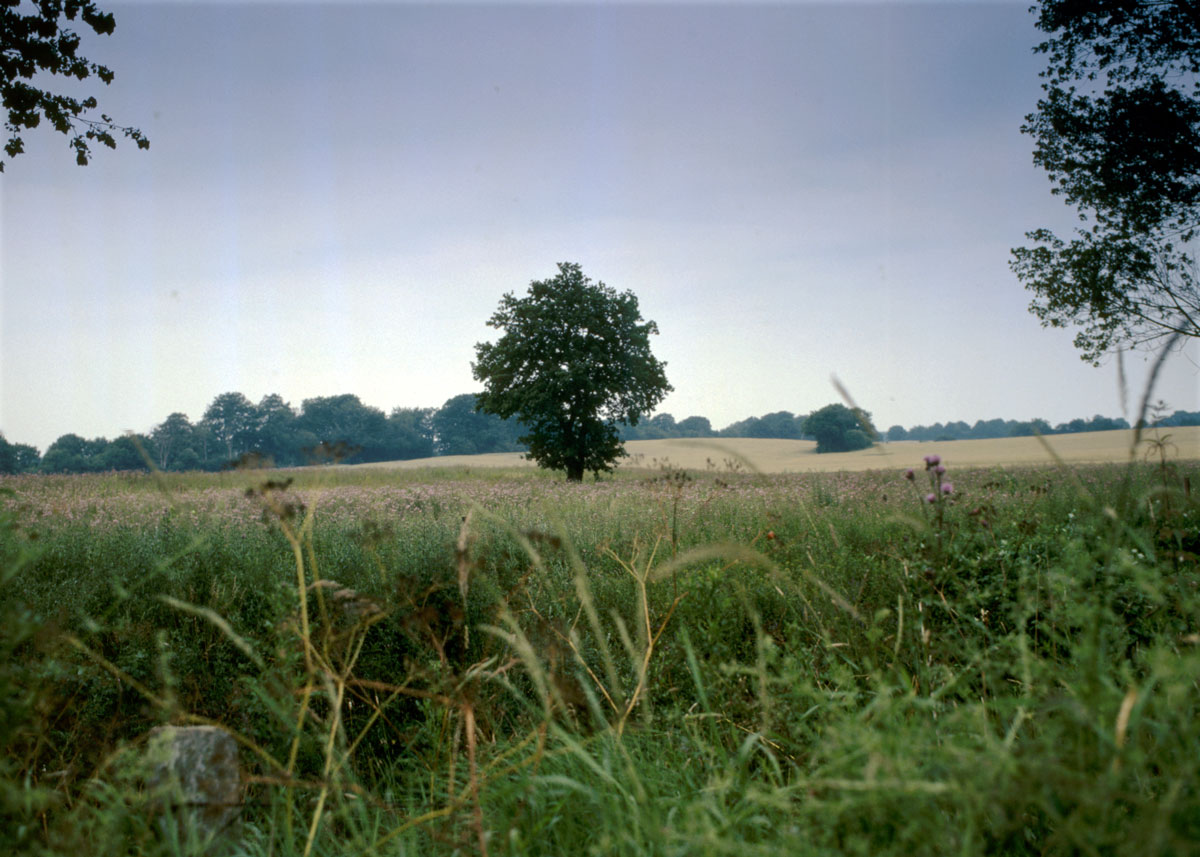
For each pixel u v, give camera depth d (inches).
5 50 383.9
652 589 169.5
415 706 136.9
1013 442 2581.2
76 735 117.5
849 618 135.2
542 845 84.5
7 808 74.2
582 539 267.9
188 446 4254.4
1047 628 100.5
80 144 408.5
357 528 251.6
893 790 58.2
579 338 1507.1
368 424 5078.7
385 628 143.9
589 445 1454.2
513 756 108.0
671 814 77.5
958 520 177.6
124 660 133.3
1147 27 591.8
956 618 127.6
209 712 133.7
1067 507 239.8
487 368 1576.0
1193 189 594.2
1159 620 99.5
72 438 3969.0
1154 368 81.0
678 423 5423.2
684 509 326.0
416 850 86.4
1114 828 60.8
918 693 105.3
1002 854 71.3
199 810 80.8
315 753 116.3
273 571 188.9
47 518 330.6
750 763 108.6
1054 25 629.9
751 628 148.9
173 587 176.9
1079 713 61.6
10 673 86.3
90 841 79.9
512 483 746.8
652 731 112.7
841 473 690.2
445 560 179.9
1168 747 68.9
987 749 64.0
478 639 149.6
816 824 66.4
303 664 111.5
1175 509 128.6
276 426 4808.1
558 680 106.3
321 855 91.3
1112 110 613.9
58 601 156.2
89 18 393.7
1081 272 626.5
